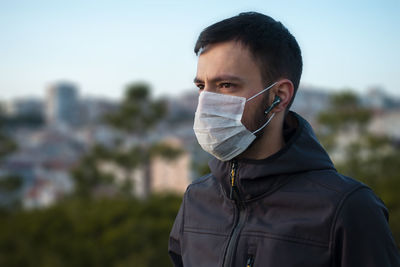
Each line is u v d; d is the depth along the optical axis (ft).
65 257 19.19
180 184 74.43
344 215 2.65
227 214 3.33
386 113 78.69
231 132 3.06
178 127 169.89
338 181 2.85
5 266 19.20
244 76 3.00
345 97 37.50
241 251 3.00
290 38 3.18
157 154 38.60
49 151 173.17
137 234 18.99
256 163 3.06
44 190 98.68
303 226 2.77
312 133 3.16
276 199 2.98
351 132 39.58
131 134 40.06
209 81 3.11
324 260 2.66
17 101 384.68
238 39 2.99
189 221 3.63
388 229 2.68
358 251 2.61
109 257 18.38
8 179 47.01
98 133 173.47
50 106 355.36
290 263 2.71
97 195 41.86
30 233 21.81
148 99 38.75
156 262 17.90
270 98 3.08
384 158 33.94
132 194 40.45
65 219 22.76
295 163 2.96
